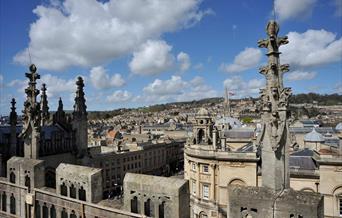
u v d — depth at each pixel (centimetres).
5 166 4247
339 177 6675
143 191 2828
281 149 2394
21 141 4447
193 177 9256
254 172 8081
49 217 3441
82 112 4631
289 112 2402
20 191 3697
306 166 7331
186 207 2728
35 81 3894
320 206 2186
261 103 2494
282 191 2364
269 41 2358
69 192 3303
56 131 4519
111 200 3181
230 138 12012
